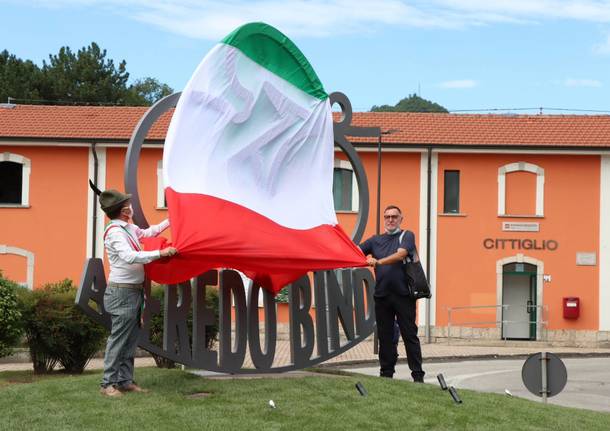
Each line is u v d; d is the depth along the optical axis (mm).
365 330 13320
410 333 12547
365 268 13469
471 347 31656
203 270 11359
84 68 68125
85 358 18203
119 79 69875
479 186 33938
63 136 33531
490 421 9914
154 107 11586
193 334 11562
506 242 33938
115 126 34312
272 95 12086
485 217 33938
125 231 10352
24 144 33812
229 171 11461
